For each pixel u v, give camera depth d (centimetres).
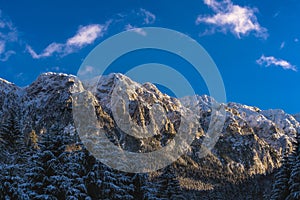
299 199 3588
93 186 2914
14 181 2561
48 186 2691
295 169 3691
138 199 3192
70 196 2667
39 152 2872
